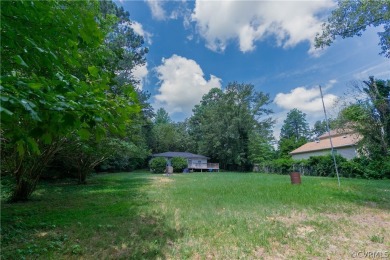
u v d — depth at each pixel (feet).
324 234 14.74
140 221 17.87
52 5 6.81
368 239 13.94
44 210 22.50
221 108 111.96
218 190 34.47
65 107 5.59
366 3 33.27
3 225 16.78
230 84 112.06
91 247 12.82
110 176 72.02
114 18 22.36
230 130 107.65
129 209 22.08
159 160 93.91
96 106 5.99
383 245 13.04
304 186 36.81
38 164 28.07
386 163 50.49
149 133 123.13
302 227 16.17
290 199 25.80
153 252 12.05
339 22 37.96
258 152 108.17
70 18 6.59
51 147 26.99
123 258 11.44
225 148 112.06
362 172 54.03
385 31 37.22
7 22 6.00
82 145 28.19
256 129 112.06
